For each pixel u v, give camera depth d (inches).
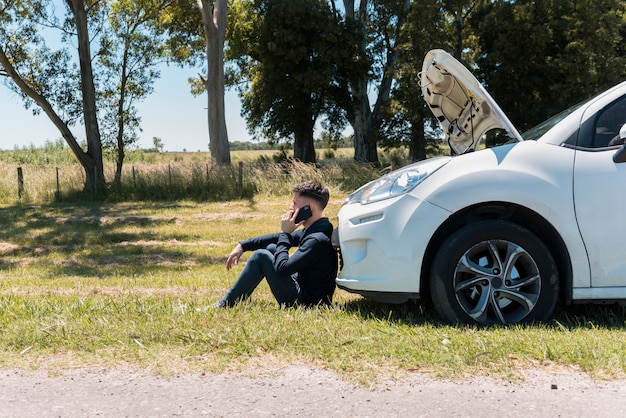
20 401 112.2
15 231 532.1
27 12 970.1
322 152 2568.9
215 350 135.9
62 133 909.2
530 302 162.7
